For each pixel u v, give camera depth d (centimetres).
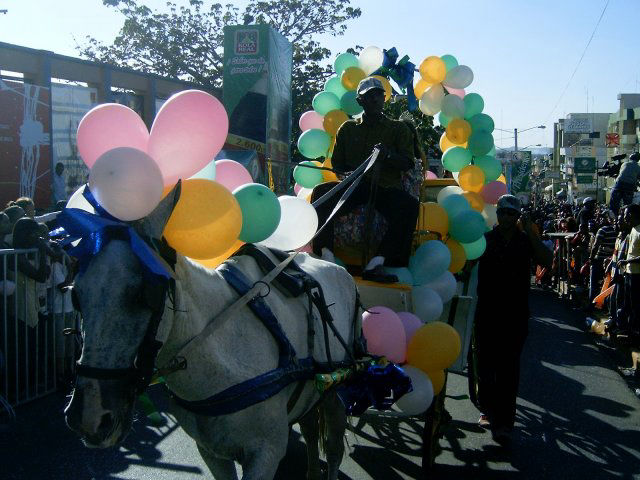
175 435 618
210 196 315
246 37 1413
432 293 546
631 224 1000
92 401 261
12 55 1368
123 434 274
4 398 668
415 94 775
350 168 567
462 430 657
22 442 593
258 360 332
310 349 377
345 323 443
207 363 313
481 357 632
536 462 576
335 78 754
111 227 276
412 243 564
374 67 745
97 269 268
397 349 480
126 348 267
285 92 1616
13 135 1339
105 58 2923
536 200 4991
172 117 315
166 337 292
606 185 4194
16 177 1349
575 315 1409
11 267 680
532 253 624
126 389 271
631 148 4350
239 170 426
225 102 1422
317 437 479
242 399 318
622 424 682
